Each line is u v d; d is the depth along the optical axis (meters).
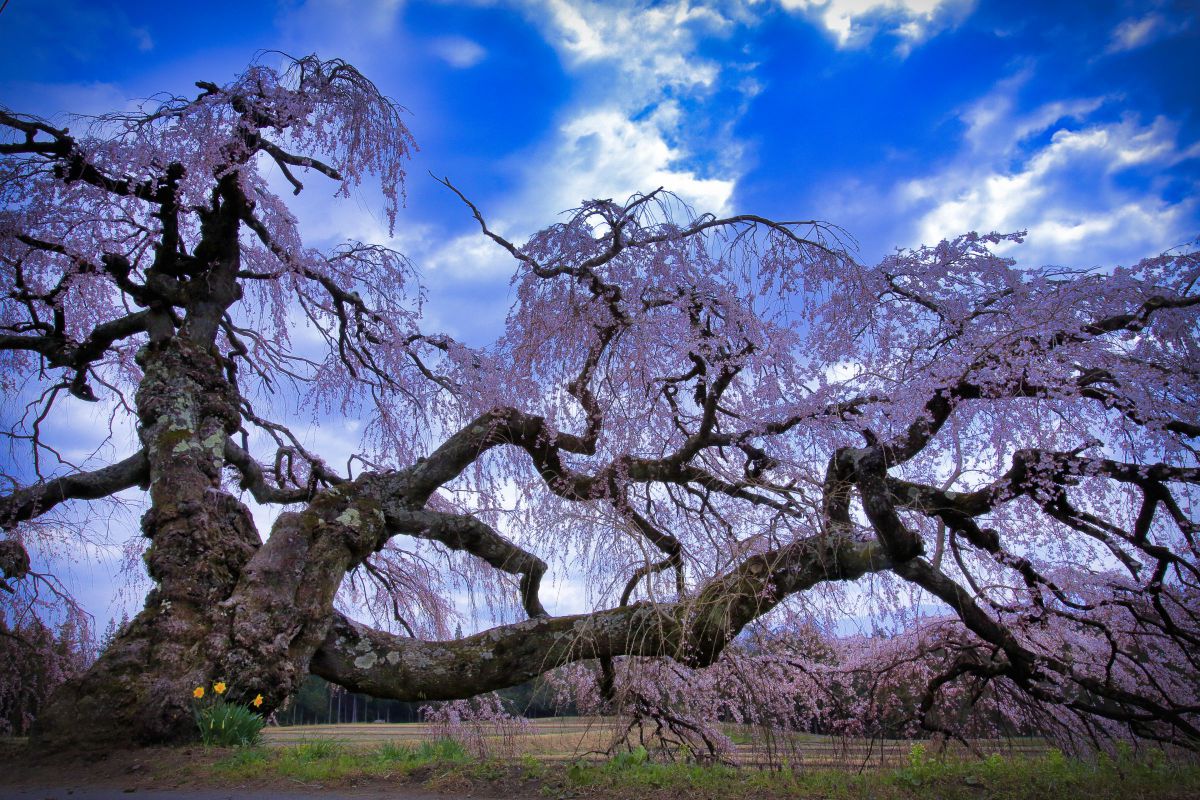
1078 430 7.48
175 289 9.59
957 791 5.24
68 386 10.50
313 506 8.34
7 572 8.59
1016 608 7.62
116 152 8.90
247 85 9.36
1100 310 7.72
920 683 8.25
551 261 8.48
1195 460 7.30
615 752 6.75
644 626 7.21
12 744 6.66
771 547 7.44
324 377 11.25
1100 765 6.37
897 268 8.26
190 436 8.48
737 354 8.22
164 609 7.23
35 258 10.02
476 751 8.10
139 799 4.66
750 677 7.38
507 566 8.86
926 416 7.44
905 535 7.38
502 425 8.90
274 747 6.48
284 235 10.64
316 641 7.57
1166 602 7.90
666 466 8.84
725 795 4.84
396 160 9.81
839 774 5.74
